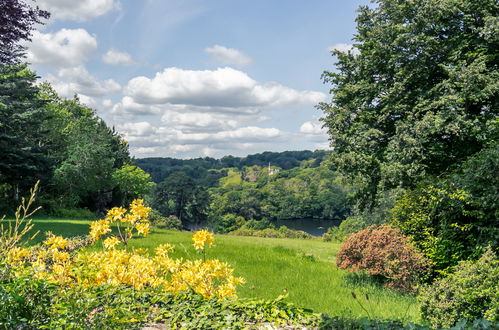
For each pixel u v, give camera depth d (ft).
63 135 134.31
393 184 53.78
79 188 128.88
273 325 14.64
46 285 12.14
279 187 414.21
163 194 291.17
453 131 46.26
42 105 111.24
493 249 30.09
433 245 35.55
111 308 12.55
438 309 23.31
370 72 61.67
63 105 169.78
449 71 50.16
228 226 304.71
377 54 59.11
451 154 54.70
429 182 37.35
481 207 31.40
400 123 50.85
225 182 577.02
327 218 390.21
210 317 14.76
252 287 31.65
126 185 145.28
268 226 303.68
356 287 35.17
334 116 61.36
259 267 40.86
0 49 48.85
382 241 36.35
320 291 32.40
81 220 101.35
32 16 45.80
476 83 48.14
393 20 58.54
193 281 17.10
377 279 37.68
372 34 59.57
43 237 45.75
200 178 597.11
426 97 53.31
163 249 18.48
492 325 13.79
